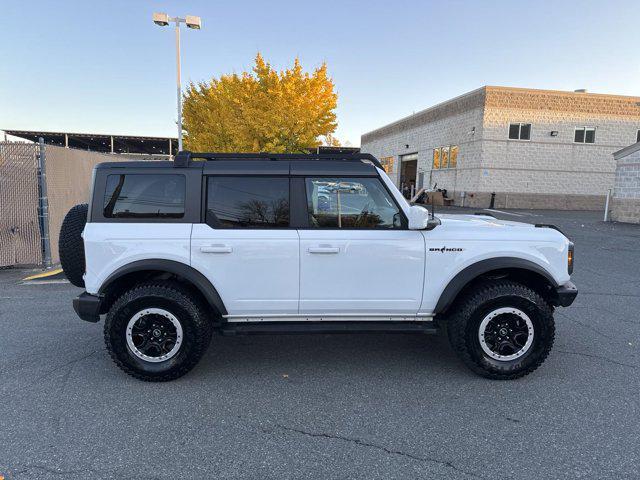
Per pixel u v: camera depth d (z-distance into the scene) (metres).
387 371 3.99
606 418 3.20
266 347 4.57
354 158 3.88
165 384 3.70
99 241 3.60
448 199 27.72
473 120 25.42
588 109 25.20
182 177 3.71
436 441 2.91
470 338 3.72
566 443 2.89
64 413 3.21
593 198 25.89
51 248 8.32
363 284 3.74
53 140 42.91
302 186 3.73
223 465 2.65
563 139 25.22
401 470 2.62
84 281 4.05
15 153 7.82
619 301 6.25
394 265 3.72
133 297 3.58
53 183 8.45
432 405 3.38
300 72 18.80
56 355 4.26
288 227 3.73
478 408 3.34
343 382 3.77
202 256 3.64
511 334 3.76
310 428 3.05
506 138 24.75
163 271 3.76
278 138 18.97
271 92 18.33
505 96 24.42
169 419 3.15
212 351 4.45
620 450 2.82
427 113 31.12
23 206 7.97
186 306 3.60
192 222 3.68
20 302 6.01
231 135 20.92
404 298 3.77
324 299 3.75
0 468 2.59
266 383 3.74
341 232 3.71
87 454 2.73
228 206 3.71
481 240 3.76
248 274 3.68
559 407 3.36
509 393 3.58
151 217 3.69
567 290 3.83
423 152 31.97
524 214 21.23
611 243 11.48
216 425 3.08
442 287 3.76
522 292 3.67
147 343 3.69
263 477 2.54
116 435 2.94
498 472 2.60
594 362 4.19
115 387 3.63
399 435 2.98
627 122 25.64
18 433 2.95
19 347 4.45
